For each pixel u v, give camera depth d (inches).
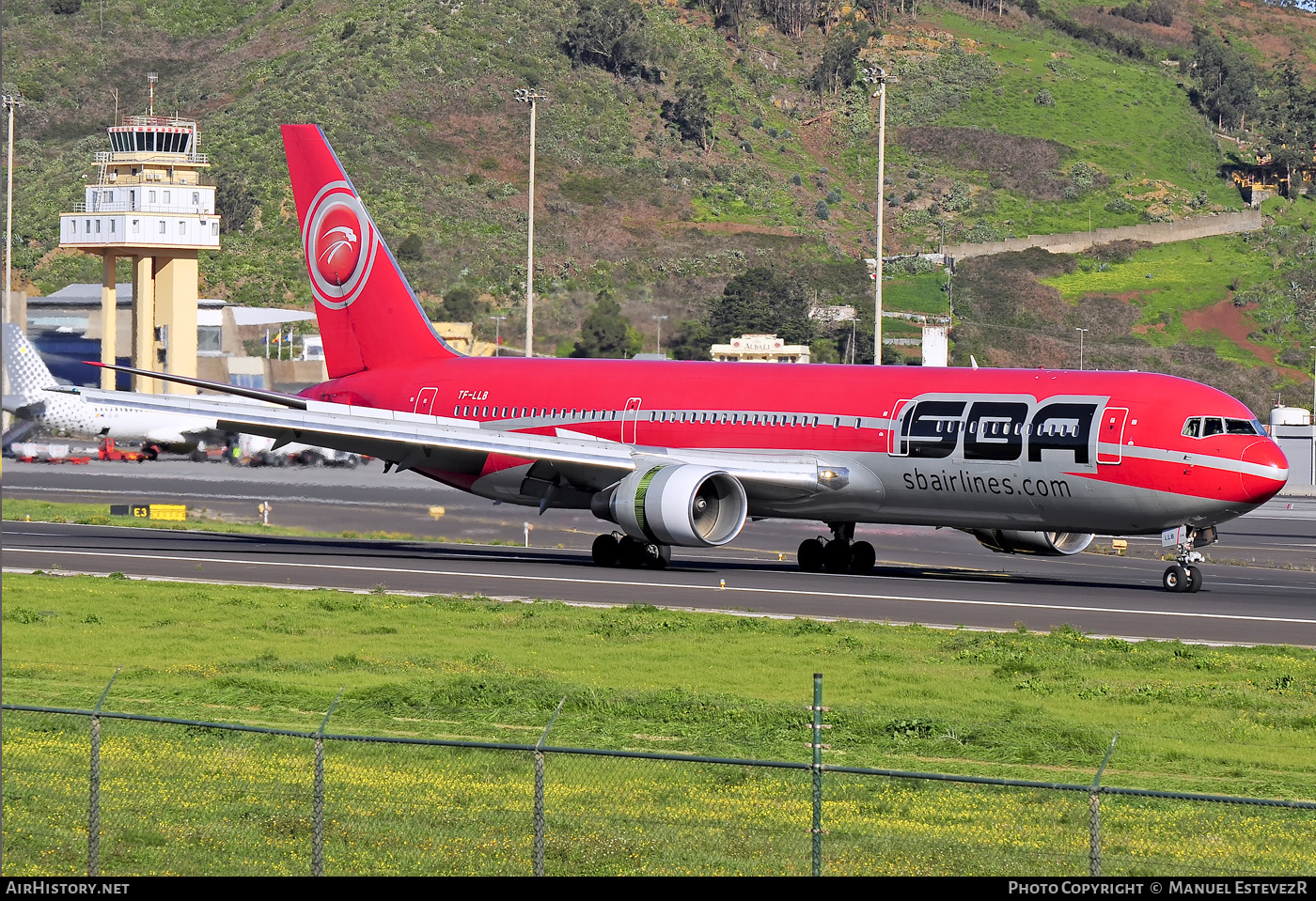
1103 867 2417.6
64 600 5561.0
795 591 6136.8
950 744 3400.6
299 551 7687.0
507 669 4284.0
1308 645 4879.4
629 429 7253.9
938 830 2655.0
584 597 5900.6
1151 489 6048.2
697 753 3277.6
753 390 6993.1
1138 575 7460.6
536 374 7662.4
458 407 7785.4
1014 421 6299.2
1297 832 2677.2
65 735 3346.5
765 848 2506.2
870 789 2952.8
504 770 3088.1
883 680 4180.6
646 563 7052.2
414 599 5649.6
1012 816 2768.2
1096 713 3786.9
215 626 5054.1
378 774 3021.7
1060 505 6259.8
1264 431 6102.4
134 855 2469.2
